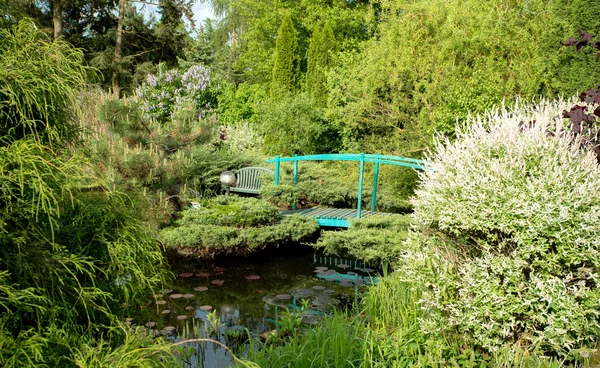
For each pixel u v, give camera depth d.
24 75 1.76
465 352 2.84
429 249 3.32
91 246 1.99
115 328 1.87
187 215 6.87
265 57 20.69
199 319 4.39
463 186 3.06
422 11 9.20
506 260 2.83
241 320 4.41
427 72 8.87
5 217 1.63
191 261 6.45
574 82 8.08
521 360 2.64
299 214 7.52
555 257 2.74
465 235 3.10
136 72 19.14
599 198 2.76
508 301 2.81
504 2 9.10
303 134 11.52
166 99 15.01
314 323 4.04
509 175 2.92
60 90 1.85
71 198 1.82
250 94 16.53
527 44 8.55
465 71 8.61
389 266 6.14
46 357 1.62
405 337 3.14
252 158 10.99
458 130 3.58
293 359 2.83
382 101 9.74
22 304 1.62
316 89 13.09
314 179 9.79
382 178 9.45
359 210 7.46
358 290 5.38
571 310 2.67
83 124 2.15
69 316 1.77
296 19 19.33
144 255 2.15
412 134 9.02
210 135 8.68
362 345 2.96
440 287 3.01
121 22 19.03
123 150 7.15
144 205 2.49
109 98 7.68
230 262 6.51
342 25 18.33
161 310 4.61
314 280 5.80
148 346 1.85
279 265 6.47
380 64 9.52
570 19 8.25
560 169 2.85
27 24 1.89
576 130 3.17
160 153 7.59
